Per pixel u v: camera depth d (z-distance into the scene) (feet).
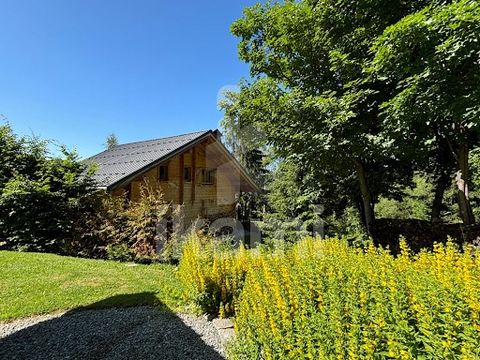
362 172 27.81
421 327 5.38
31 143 33.91
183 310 15.05
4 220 28.68
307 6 25.34
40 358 10.60
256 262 14.07
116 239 28.84
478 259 8.23
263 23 28.25
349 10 22.50
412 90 16.84
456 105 15.92
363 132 22.79
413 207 46.29
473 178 35.32
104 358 10.65
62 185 30.71
